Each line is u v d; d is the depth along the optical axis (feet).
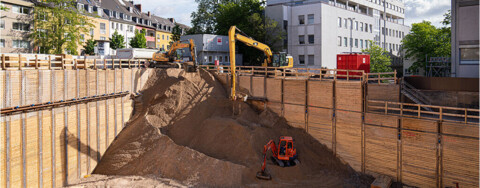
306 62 176.35
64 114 88.28
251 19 173.68
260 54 180.96
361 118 87.45
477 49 87.66
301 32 177.58
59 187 86.94
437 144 74.79
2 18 145.07
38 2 158.20
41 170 82.28
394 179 82.33
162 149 94.79
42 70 83.51
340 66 112.88
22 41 153.48
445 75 146.30
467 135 70.64
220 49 177.47
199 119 107.45
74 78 92.32
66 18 163.53
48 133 84.38
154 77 121.08
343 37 187.93
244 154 91.35
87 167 94.79
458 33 90.27
